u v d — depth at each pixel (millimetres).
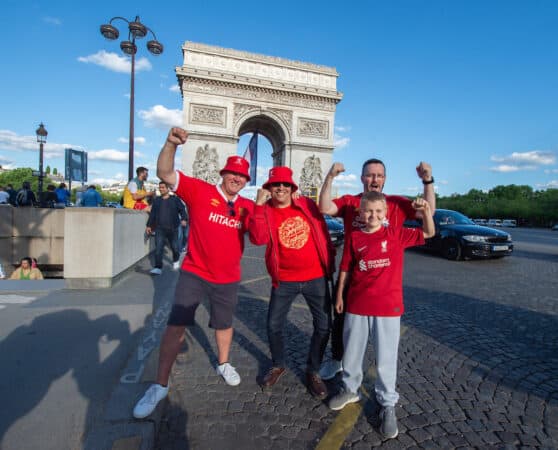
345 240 3666
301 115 36438
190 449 2850
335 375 4215
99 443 2662
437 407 3543
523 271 11516
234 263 3729
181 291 3525
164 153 3270
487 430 3195
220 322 3756
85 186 17562
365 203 3252
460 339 5363
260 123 39656
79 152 17078
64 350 4172
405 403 3604
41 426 2854
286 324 5832
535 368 4457
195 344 4855
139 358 4000
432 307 7055
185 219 9859
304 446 2920
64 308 5570
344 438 3031
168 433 3041
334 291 3938
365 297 3236
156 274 8609
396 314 3170
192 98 33719
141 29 17234
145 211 10938
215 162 34000
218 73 33625
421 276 10352
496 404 3623
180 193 3588
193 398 3568
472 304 7344
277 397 3648
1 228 10797
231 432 3068
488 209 88312
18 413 3002
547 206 74688
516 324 6125
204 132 33812
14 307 5590
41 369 3725
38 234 11156
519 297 7988
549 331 5812
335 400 3426
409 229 3350
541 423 3314
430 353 4836
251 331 5477
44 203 17625
